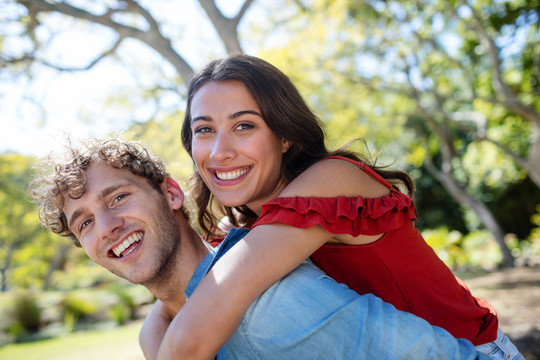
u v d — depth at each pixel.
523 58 13.06
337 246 1.61
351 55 12.93
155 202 1.68
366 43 13.44
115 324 14.53
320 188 1.50
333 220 1.42
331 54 10.38
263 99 1.73
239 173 1.75
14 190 18.73
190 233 1.76
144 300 16.69
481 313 1.72
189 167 3.38
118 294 16.33
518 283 11.61
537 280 11.77
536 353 5.46
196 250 1.74
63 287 29.02
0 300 15.45
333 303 1.32
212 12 5.20
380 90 13.95
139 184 1.69
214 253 1.63
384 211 1.53
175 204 1.74
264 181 1.78
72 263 33.19
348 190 1.53
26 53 6.12
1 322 14.55
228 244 1.64
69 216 1.66
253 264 1.31
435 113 14.97
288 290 1.33
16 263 29.41
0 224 22.69
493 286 11.62
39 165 1.73
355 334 1.29
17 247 26.09
